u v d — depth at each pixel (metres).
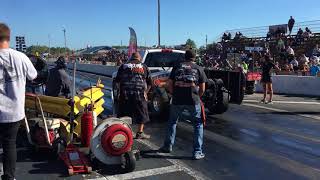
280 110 13.06
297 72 22.70
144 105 8.32
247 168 6.65
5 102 5.01
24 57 5.16
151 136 8.84
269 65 14.94
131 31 21.47
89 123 6.59
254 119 11.22
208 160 7.07
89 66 41.28
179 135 8.96
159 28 29.14
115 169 6.38
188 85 7.07
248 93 18.53
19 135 8.05
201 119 7.14
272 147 8.07
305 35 32.12
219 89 11.52
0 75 4.99
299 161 7.11
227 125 10.27
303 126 10.30
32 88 10.53
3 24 5.09
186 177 6.12
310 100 16.31
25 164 6.62
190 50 7.22
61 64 7.96
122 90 8.15
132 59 8.17
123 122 6.33
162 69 11.44
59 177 6.03
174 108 7.27
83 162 6.29
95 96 7.79
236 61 20.64
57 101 7.04
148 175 6.18
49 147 6.80
